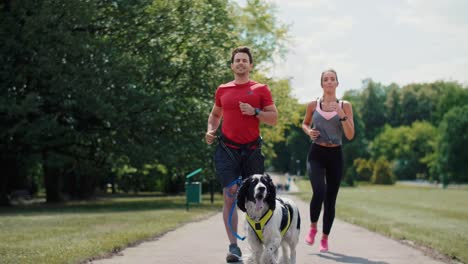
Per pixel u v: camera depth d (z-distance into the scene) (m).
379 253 8.24
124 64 24.30
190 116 27.23
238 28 36.47
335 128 8.18
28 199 38.09
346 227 13.20
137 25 27.09
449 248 8.43
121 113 24.19
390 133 124.88
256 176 5.91
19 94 24.50
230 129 7.13
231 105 7.09
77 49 23.47
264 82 39.16
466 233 11.16
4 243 8.56
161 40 27.38
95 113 23.92
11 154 27.61
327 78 8.13
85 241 8.80
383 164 100.94
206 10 28.58
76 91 23.61
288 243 6.69
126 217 15.27
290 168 138.12
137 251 8.27
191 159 27.59
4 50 23.19
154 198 43.22
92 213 18.08
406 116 141.88
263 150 42.59
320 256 7.86
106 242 8.66
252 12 38.94
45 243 8.55
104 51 24.42
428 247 8.95
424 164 118.12
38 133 23.62
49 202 32.34
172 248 8.64
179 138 27.14
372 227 12.61
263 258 5.94
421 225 13.31
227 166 7.13
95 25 27.06
